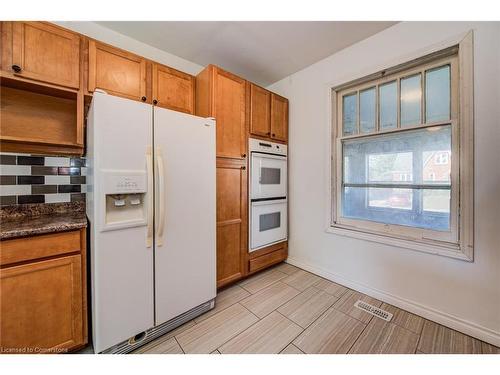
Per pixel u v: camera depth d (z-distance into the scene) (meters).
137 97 1.74
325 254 2.32
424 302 1.65
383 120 1.95
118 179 1.22
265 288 2.10
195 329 1.51
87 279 1.35
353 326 1.55
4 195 1.51
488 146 1.37
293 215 2.65
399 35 1.75
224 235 2.01
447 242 1.58
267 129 2.40
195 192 1.59
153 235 1.37
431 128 1.67
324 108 2.29
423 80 1.71
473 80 1.41
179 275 1.50
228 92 2.04
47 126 1.59
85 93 1.53
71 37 1.48
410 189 1.79
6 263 1.07
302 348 1.35
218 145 1.95
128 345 1.30
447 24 1.51
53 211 1.68
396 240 1.79
